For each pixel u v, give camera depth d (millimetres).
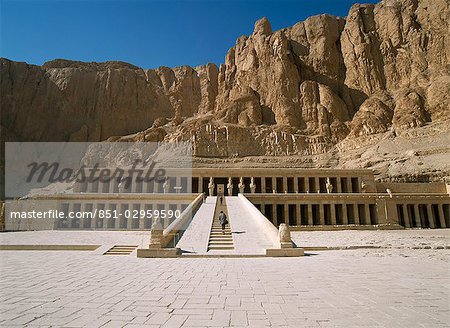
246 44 129000
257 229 26406
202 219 29688
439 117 82875
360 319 7348
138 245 22938
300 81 112000
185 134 94625
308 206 46625
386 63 108688
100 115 127000
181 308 8297
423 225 51094
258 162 86000
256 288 10328
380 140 82125
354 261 16125
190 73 141250
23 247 23672
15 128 119938
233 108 106562
